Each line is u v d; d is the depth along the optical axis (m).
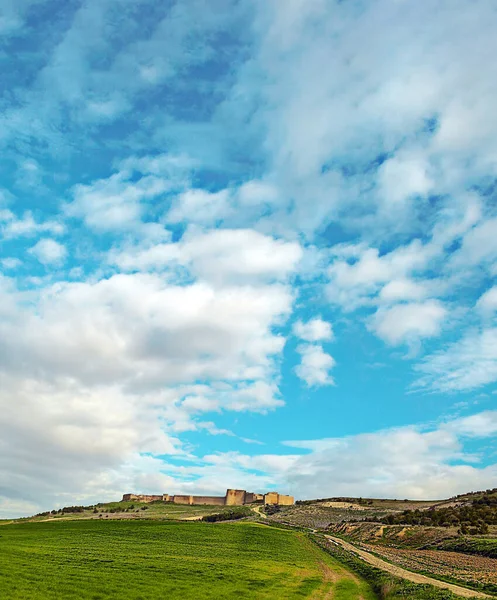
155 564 61.81
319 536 143.12
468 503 193.25
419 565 74.12
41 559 61.16
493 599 40.28
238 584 50.12
